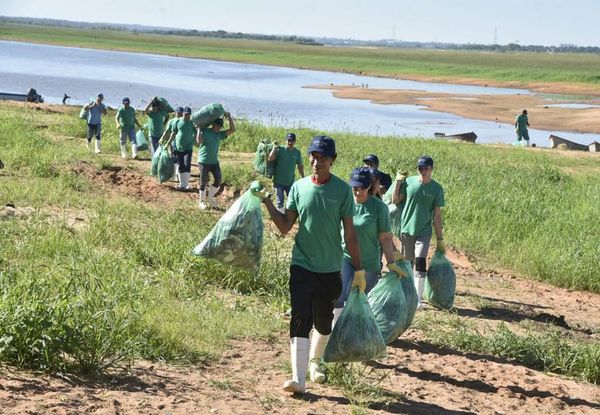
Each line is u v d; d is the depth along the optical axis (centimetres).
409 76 10706
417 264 1077
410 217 1070
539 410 738
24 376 618
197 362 748
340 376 718
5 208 1413
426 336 968
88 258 1027
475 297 1243
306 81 9125
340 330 685
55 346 646
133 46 16562
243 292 1071
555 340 963
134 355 712
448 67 12231
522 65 13788
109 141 2583
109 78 7731
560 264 1477
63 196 1602
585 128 5303
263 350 819
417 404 698
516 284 1416
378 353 691
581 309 1287
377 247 844
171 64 11325
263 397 659
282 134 2983
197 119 1662
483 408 716
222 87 7431
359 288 691
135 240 1194
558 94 8506
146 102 5638
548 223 1750
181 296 977
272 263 1133
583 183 2422
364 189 822
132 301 805
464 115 5919
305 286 673
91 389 618
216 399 637
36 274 865
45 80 7000
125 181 1933
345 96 7106
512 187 2156
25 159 1986
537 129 5178
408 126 5062
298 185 681
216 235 743
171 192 1856
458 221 1736
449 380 800
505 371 859
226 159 2420
